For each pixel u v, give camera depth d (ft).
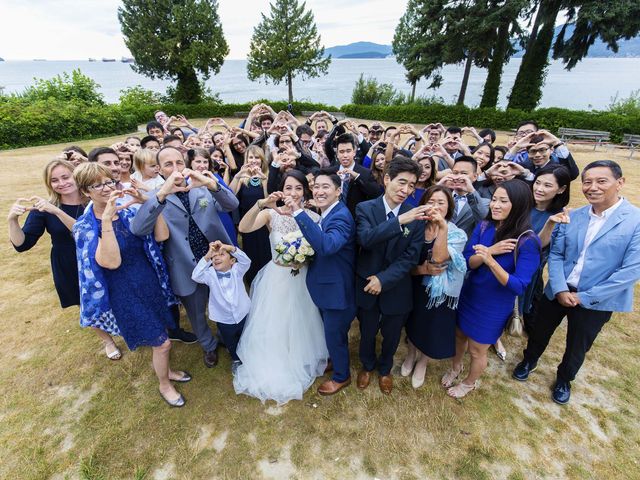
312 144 15.87
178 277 8.51
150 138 14.70
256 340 8.95
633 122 47.09
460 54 64.75
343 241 7.19
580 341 8.04
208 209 8.78
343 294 7.81
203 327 9.45
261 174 12.03
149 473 7.02
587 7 51.01
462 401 8.75
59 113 50.80
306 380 9.04
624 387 9.19
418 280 8.17
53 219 8.79
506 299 7.42
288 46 88.69
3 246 16.92
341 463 7.26
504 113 60.29
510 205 7.11
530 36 60.90
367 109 76.79
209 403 8.59
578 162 35.35
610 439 7.82
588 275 7.73
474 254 7.70
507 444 7.68
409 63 77.92
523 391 9.09
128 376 9.40
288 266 8.28
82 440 7.66
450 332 8.11
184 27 79.66
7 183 27.35
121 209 6.77
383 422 8.14
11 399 8.68
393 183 7.24
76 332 11.10
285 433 7.86
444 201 7.49
